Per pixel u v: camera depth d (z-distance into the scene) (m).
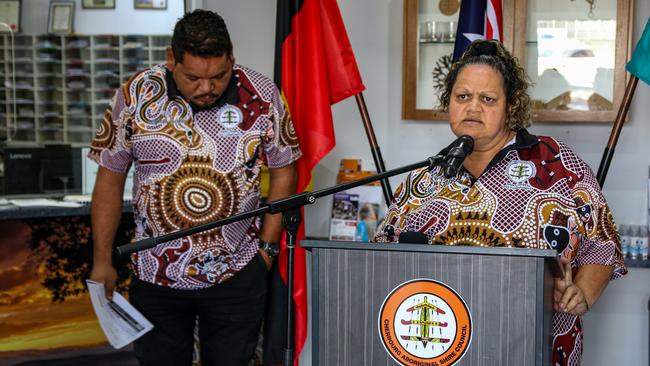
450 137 3.36
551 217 1.79
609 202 3.22
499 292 1.40
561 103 3.16
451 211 1.85
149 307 2.48
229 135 2.39
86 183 3.70
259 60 3.49
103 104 4.93
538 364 1.39
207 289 2.46
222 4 3.48
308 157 2.84
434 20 3.28
